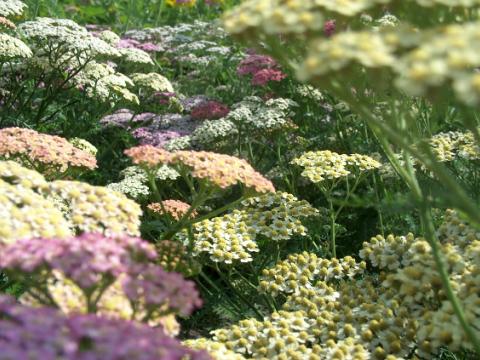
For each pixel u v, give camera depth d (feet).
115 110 3.43
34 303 1.70
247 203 2.41
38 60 3.02
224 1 4.99
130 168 2.78
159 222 2.48
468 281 1.85
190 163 2.11
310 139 3.07
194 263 2.06
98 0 5.33
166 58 4.12
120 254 1.61
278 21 1.59
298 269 2.16
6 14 3.07
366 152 2.85
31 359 1.29
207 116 3.29
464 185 2.10
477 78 1.28
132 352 1.36
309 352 1.88
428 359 1.84
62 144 2.28
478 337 1.76
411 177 1.78
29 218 1.75
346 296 2.04
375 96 1.90
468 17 1.66
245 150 3.18
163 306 1.66
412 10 1.66
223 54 3.76
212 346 1.86
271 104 3.04
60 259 1.57
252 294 2.37
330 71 1.49
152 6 5.24
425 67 1.31
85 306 1.68
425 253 1.92
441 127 2.52
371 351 1.89
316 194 2.93
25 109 3.09
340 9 1.59
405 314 1.92
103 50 3.04
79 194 1.85
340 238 2.71
